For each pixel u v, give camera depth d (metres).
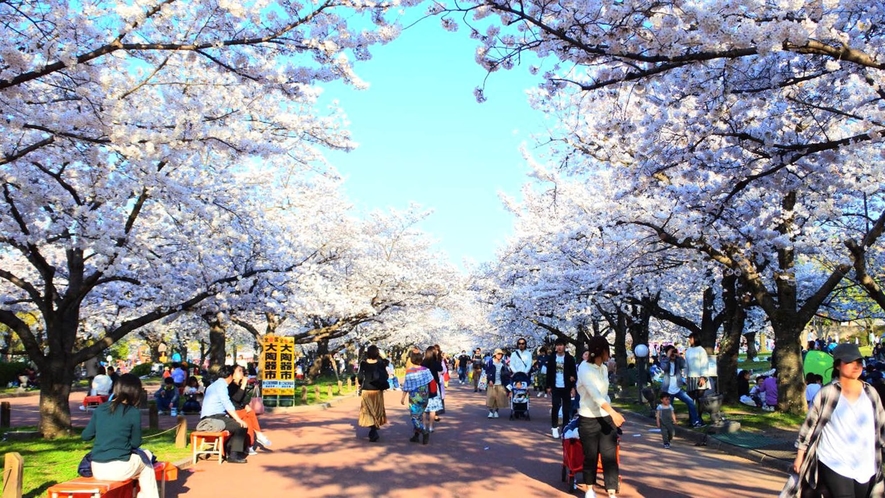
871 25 8.37
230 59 9.29
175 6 8.73
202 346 51.31
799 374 15.83
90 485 6.61
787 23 6.88
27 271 23.09
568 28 7.94
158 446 12.39
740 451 11.67
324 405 24.08
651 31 7.73
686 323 22.05
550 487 8.80
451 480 9.30
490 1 7.86
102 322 26.39
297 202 24.64
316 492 8.68
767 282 21.61
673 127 10.98
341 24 8.84
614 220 17.38
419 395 13.22
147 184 11.90
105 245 12.81
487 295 35.84
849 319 23.34
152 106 12.69
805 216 14.62
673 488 8.72
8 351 40.84
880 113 9.50
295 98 9.73
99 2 9.10
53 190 13.68
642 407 20.72
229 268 17.78
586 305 24.25
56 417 14.58
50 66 8.09
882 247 18.39
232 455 11.27
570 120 17.72
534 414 19.70
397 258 37.12
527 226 30.28
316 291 23.41
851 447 5.34
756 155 11.02
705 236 14.45
